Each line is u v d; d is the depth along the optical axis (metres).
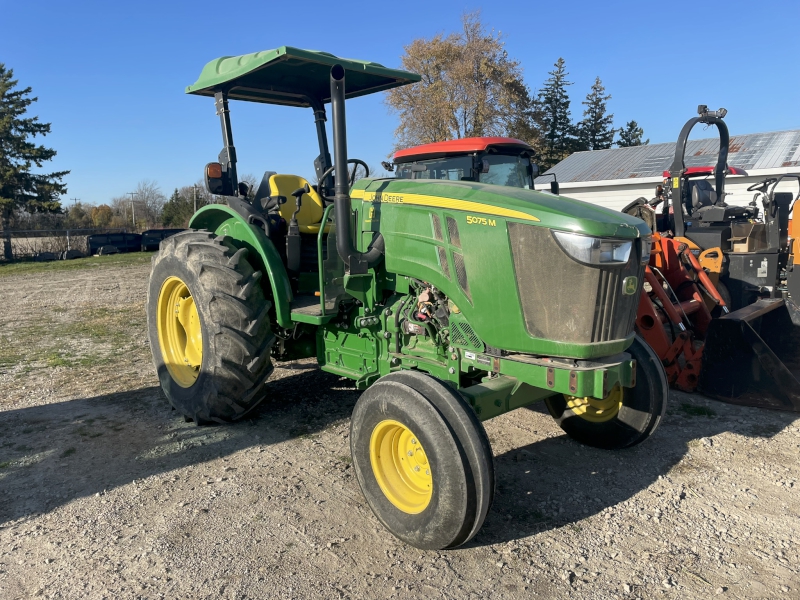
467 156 6.89
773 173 13.83
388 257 3.47
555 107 43.53
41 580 2.60
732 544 2.83
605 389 2.70
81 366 6.08
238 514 3.13
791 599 2.43
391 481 2.98
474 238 2.98
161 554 2.77
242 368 4.01
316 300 4.16
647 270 5.22
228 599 2.46
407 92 31.56
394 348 3.61
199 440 4.11
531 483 3.48
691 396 4.95
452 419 2.65
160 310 4.69
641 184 16.44
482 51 30.77
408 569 2.66
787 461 3.73
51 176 32.78
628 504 3.23
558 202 2.92
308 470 3.65
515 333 2.89
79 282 14.43
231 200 4.41
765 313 5.24
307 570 2.65
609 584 2.55
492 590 2.51
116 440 4.12
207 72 4.46
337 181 3.26
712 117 6.42
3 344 7.18
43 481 3.53
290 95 4.82
